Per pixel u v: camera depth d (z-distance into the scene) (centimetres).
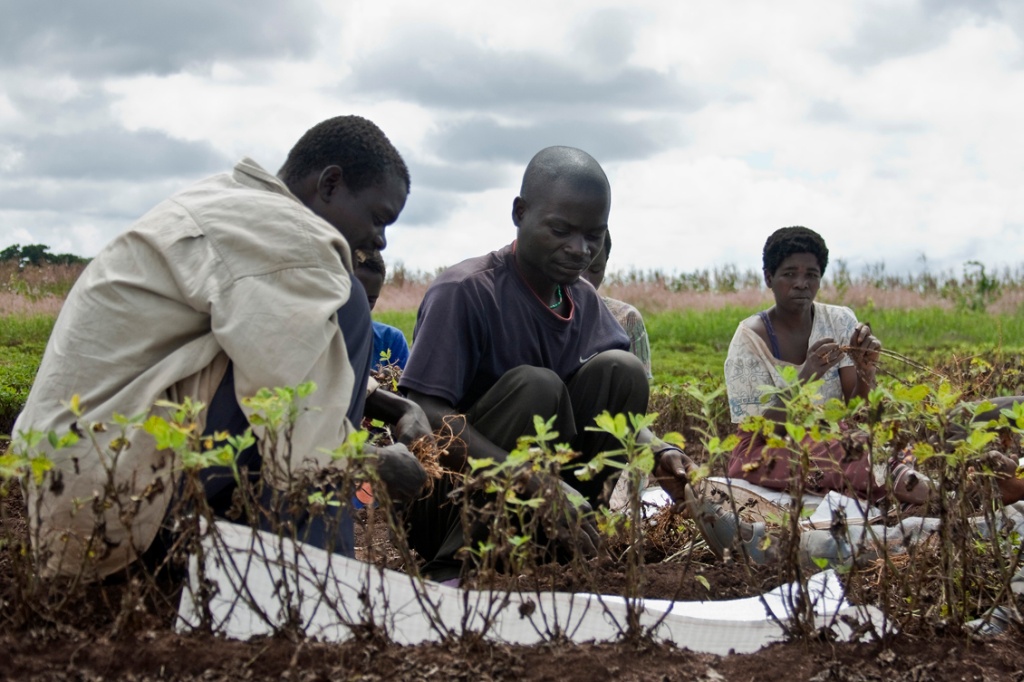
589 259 424
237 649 277
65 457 299
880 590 326
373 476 282
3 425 793
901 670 294
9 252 2270
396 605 297
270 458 288
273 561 279
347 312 343
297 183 362
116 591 308
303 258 312
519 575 325
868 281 2533
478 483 295
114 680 263
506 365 431
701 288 2720
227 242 312
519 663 283
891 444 315
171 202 329
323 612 292
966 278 2356
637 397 424
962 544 316
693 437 815
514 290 433
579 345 449
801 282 559
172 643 275
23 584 284
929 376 542
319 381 311
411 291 2598
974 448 302
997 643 311
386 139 370
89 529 301
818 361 508
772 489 496
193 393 312
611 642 300
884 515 317
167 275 317
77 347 314
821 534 378
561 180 416
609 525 345
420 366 411
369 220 363
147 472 303
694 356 1509
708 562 402
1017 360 901
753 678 288
